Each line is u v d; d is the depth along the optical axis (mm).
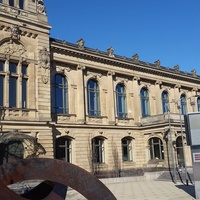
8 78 33688
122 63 47719
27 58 35344
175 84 56438
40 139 33938
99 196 7680
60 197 7395
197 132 22062
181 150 47250
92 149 41906
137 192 26375
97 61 45000
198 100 61625
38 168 7113
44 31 37156
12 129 32125
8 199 6531
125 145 46750
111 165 43406
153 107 52438
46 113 35375
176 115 46125
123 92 49125
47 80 36344
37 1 37406
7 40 34156
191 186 29938
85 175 7617
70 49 41219
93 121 43344
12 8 34812
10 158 31266
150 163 46406
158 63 53438
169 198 22312
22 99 34438
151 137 47000
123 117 47438
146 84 52125
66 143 39688
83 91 42625
